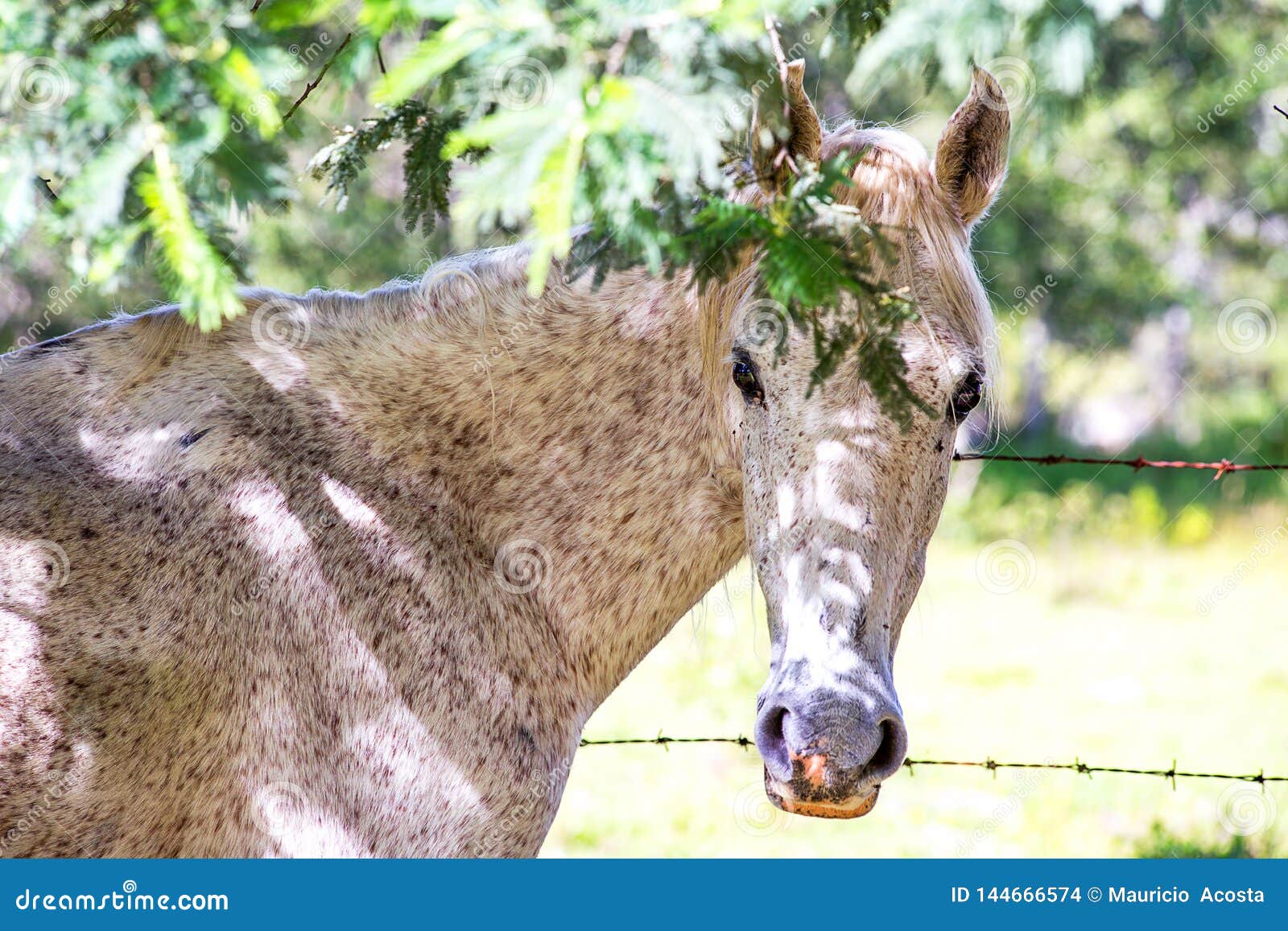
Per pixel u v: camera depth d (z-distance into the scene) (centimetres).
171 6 285
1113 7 289
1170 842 820
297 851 393
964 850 742
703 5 281
